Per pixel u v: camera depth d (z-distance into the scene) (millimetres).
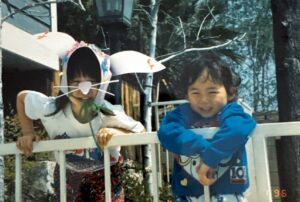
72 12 7770
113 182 2893
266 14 6918
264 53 6695
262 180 2377
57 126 2859
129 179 3734
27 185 4410
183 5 6695
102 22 4652
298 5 4488
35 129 3043
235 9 6969
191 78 2426
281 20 4508
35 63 7758
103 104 2811
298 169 4184
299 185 4164
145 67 3025
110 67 2975
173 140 2352
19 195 2742
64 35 3105
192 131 2379
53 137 2895
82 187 2896
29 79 8242
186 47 6070
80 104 2738
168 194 3299
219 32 6684
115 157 2846
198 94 2406
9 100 8094
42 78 8258
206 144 2287
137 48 5727
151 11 6000
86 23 7332
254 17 6965
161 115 5523
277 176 4371
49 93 8242
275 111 6348
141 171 3967
